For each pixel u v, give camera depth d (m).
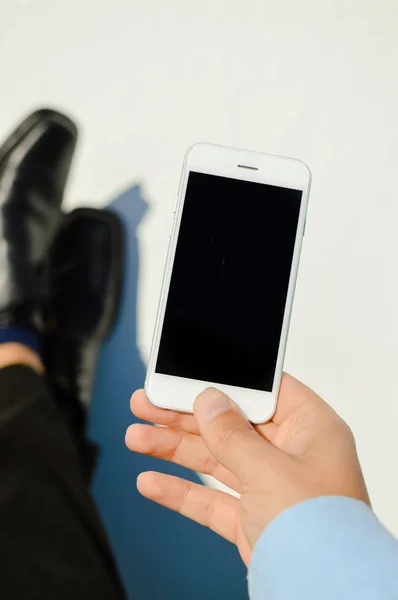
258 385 0.59
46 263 0.89
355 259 0.89
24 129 0.87
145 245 0.88
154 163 0.88
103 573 0.66
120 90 0.88
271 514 0.46
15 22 0.87
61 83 0.88
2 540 0.63
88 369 0.87
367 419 0.88
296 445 0.54
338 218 0.89
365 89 0.90
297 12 0.90
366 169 0.90
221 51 0.89
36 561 0.63
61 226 0.89
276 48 0.89
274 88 0.89
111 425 0.87
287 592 0.38
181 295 0.60
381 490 0.88
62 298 0.88
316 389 0.88
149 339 0.89
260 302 0.60
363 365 0.88
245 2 0.89
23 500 0.67
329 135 0.89
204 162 0.61
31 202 0.87
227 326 0.60
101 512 0.85
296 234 0.61
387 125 0.90
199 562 0.86
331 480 0.49
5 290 0.85
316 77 0.90
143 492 0.68
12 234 0.86
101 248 0.88
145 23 0.88
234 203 0.61
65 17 0.87
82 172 0.88
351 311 0.89
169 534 0.85
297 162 0.62
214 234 0.61
